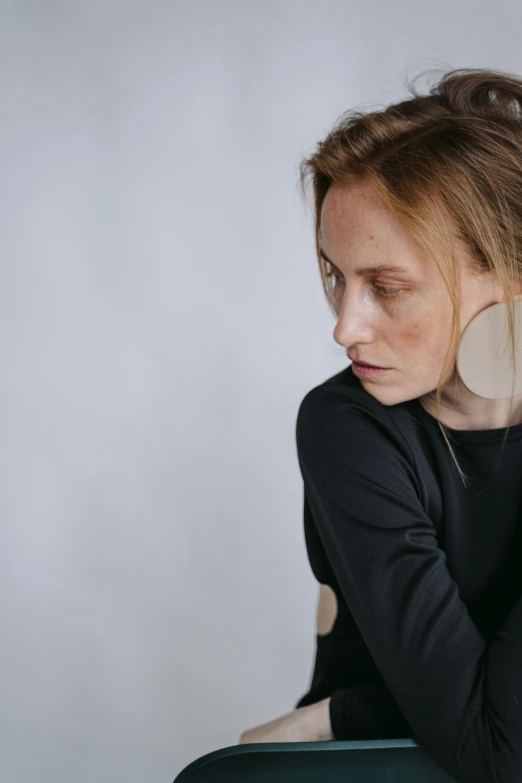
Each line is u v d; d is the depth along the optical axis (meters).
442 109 0.78
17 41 1.82
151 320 1.92
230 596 2.01
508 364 0.78
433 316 0.75
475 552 0.90
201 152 1.84
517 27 1.72
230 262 1.88
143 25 1.81
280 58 1.79
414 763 0.80
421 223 0.72
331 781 0.80
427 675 0.78
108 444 1.98
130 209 1.88
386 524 0.81
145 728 1.98
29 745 1.96
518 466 0.87
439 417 0.86
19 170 1.87
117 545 2.00
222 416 1.95
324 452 0.84
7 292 1.92
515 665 0.76
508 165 0.75
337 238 0.76
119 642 2.00
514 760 0.75
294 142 1.82
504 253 0.75
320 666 1.04
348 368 0.90
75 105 1.84
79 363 1.95
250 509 1.99
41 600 2.01
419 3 1.74
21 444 1.98
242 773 0.80
